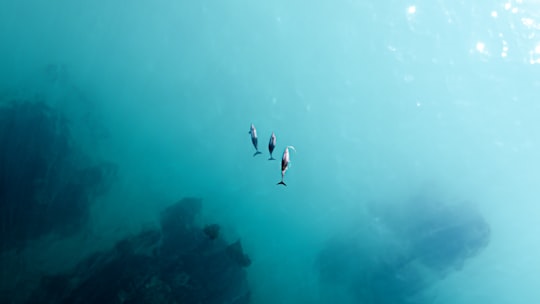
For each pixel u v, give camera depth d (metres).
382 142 11.09
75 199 10.17
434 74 10.89
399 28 11.05
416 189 10.79
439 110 10.89
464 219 10.43
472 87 10.74
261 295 10.34
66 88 11.05
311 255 10.82
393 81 11.09
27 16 11.12
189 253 9.77
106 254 9.62
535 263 10.26
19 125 10.21
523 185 10.52
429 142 10.91
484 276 10.31
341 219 10.95
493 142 10.67
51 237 9.75
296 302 10.41
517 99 10.52
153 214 10.65
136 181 10.92
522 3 10.29
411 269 10.38
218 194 11.08
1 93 10.64
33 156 10.01
